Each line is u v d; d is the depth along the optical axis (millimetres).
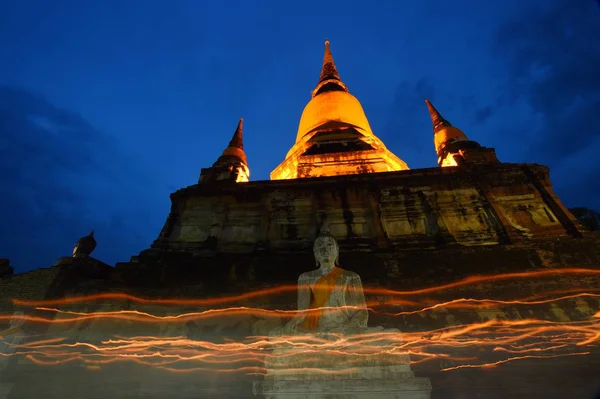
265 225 17125
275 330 8227
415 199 16984
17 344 10953
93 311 12375
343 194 17625
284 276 13766
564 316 11078
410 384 6773
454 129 24594
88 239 15227
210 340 11477
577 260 12750
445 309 11656
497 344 10156
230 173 21500
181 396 9578
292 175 25312
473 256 13367
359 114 30391
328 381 6941
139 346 11180
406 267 13273
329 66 40000
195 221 17688
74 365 10602
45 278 13094
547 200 16047
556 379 8977
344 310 8820
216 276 13883
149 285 13469
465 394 8906
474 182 17078
